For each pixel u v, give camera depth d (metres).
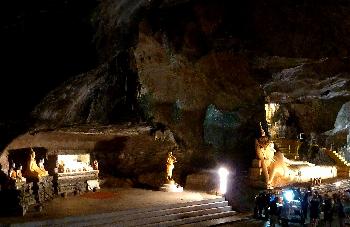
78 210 13.13
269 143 17.34
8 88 11.38
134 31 12.09
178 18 13.02
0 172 14.71
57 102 12.61
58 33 11.02
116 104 14.99
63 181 16.73
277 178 17.02
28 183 14.16
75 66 11.63
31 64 11.30
